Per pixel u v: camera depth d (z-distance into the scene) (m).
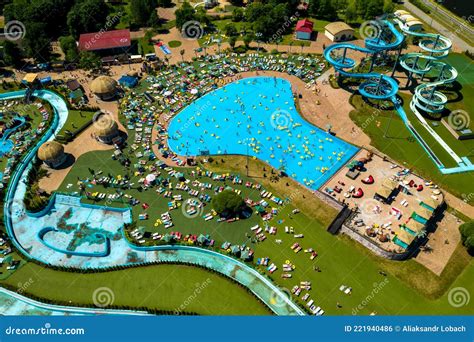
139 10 184.38
